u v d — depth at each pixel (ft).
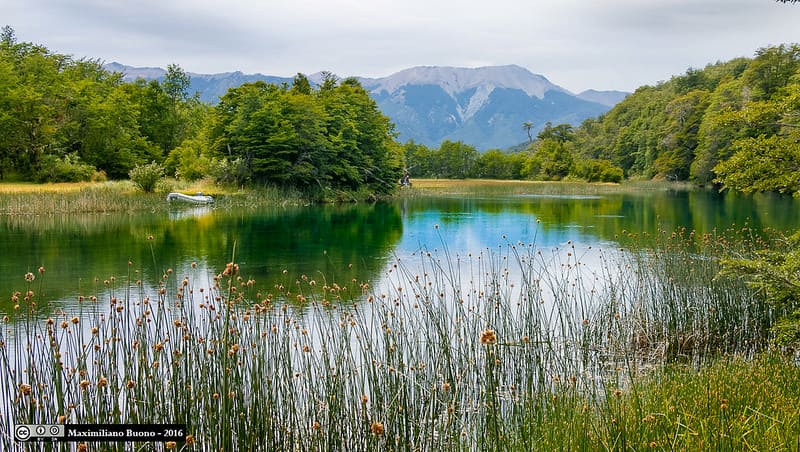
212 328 19.13
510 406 19.20
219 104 149.79
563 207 125.18
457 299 27.63
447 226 87.76
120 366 20.51
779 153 25.27
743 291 32.12
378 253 62.18
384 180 166.40
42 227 80.94
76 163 155.84
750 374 19.30
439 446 16.15
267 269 52.65
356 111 167.43
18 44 196.13
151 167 122.93
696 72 316.81
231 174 137.49
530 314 26.84
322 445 15.99
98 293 40.75
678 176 241.76
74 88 173.99
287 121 139.74
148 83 222.69
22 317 33.53
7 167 153.69
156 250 63.00
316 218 100.94
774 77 192.03
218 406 15.72
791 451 13.01
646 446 13.53
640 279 35.37
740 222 86.94
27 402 15.14
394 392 18.03
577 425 14.87
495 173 322.96
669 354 26.89
